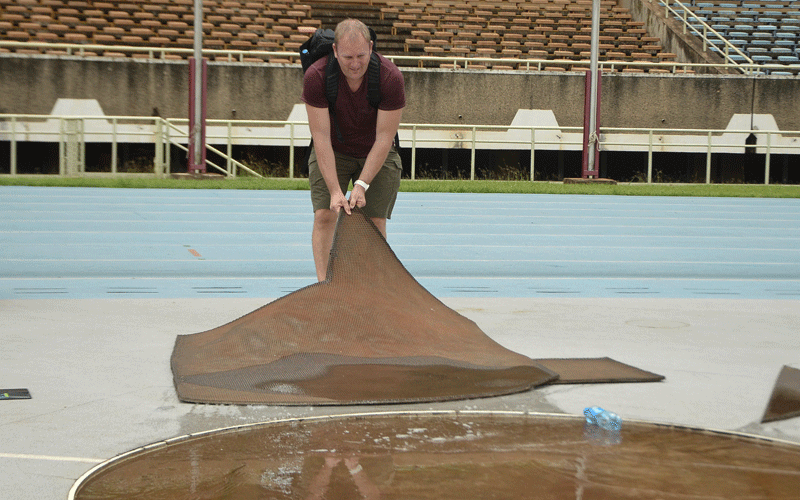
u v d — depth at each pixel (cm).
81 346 361
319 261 423
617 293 557
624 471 200
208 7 2362
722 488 188
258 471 199
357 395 278
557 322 441
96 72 1820
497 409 267
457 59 1925
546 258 741
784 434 242
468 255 750
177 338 369
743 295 554
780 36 2430
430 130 1927
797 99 1986
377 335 337
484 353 336
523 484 189
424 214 1095
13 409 262
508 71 1947
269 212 1069
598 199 1381
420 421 252
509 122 1959
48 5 2250
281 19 2367
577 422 252
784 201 1398
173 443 225
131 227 891
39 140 1795
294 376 299
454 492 183
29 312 447
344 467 202
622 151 2034
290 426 244
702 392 294
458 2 2670
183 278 595
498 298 523
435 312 362
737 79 1975
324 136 391
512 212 1143
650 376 312
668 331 417
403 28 2367
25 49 2053
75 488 187
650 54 2359
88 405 268
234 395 277
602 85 1958
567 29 2442
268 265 668
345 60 372
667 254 782
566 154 2006
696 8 2525
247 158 1927
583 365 331
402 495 180
